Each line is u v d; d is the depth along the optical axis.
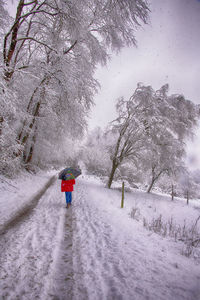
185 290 1.81
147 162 13.52
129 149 13.80
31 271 2.02
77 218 4.63
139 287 1.84
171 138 13.34
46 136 14.02
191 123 13.90
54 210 5.10
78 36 6.75
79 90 8.98
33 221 3.85
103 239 3.28
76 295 1.70
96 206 6.44
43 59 8.83
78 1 5.62
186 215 8.55
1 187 5.94
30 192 6.98
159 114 12.46
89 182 17.00
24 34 8.46
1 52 5.88
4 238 2.79
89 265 2.30
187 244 3.65
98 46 8.12
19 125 9.28
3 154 6.62
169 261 2.53
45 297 1.64
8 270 1.97
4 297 1.56
